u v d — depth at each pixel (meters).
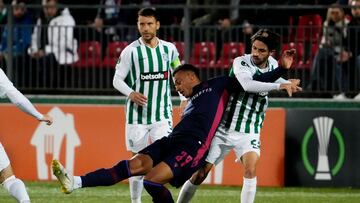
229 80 25.86
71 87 42.00
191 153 24.75
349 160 38.59
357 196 35.88
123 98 41.44
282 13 41.84
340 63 40.78
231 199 34.19
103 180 24.77
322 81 40.97
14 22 42.38
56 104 40.00
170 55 29.83
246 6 40.88
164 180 24.48
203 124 25.09
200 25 41.75
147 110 29.59
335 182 38.62
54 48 42.00
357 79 40.81
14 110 39.31
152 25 29.14
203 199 34.09
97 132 39.12
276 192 36.72
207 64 41.19
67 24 42.72
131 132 29.73
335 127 38.66
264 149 38.72
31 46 42.00
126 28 41.81
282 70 25.77
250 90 25.73
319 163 38.62
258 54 26.53
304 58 40.94
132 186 29.70
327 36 40.78
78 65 41.97
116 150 39.03
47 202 32.84
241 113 27.61
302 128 38.66
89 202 33.06
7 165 26.05
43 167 39.31
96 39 41.91
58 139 39.25
